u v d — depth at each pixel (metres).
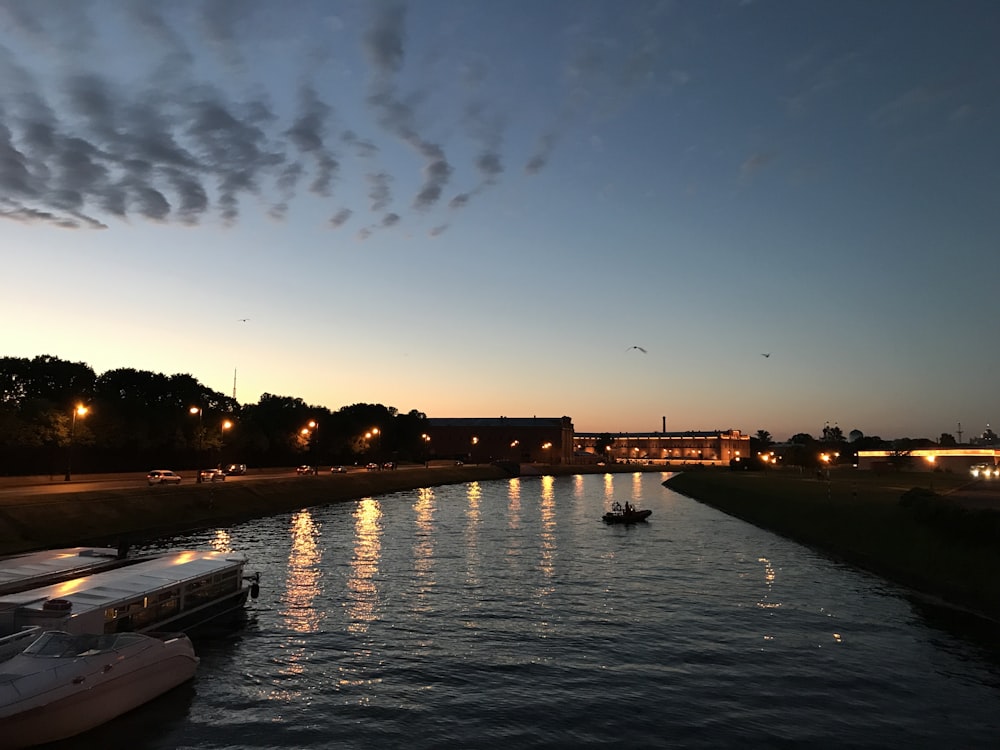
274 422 149.00
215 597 33.41
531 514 94.75
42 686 19.58
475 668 26.88
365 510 94.81
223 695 23.77
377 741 20.27
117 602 26.84
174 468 115.06
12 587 29.23
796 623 34.38
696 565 52.06
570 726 21.47
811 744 20.45
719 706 23.27
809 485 108.62
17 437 85.06
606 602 38.72
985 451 147.62
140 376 121.31
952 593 39.41
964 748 20.36
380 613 35.47
